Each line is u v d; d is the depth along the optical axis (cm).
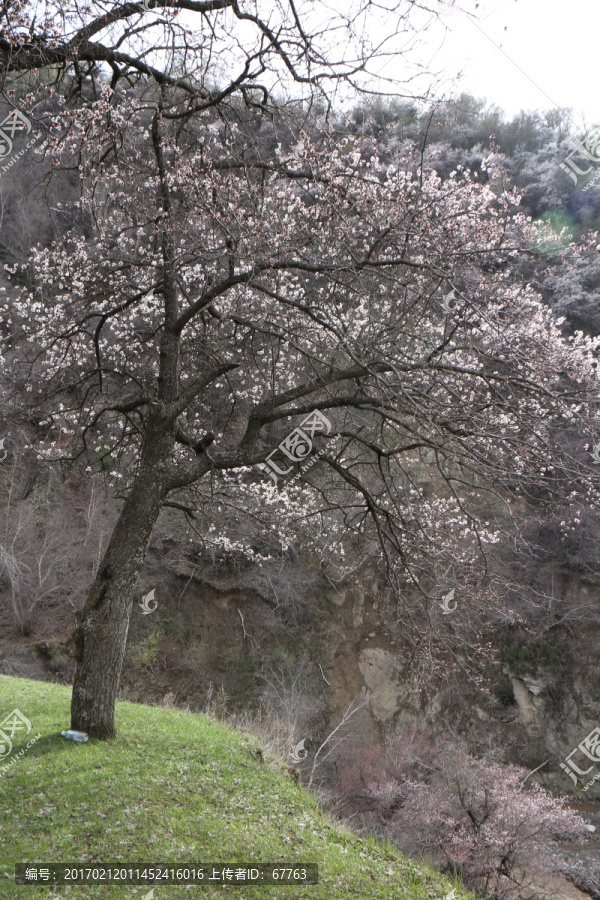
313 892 565
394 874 658
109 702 811
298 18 707
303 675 2280
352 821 1544
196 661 2288
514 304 770
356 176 851
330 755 2028
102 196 1034
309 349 1015
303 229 950
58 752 745
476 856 1275
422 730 2062
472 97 1709
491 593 929
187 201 892
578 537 2267
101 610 798
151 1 707
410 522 871
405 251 789
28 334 1380
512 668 2277
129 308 1277
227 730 1072
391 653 2292
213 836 628
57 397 1244
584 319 1650
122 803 654
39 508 2253
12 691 1110
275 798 784
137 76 793
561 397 704
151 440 820
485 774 1461
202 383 841
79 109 752
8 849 544
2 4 591
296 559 2366
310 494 1558
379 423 1007
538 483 747
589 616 2267
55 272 1459
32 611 2180
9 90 703
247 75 760
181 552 2344
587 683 2278
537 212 2216
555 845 1661
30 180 1460
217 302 1150
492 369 793
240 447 840
